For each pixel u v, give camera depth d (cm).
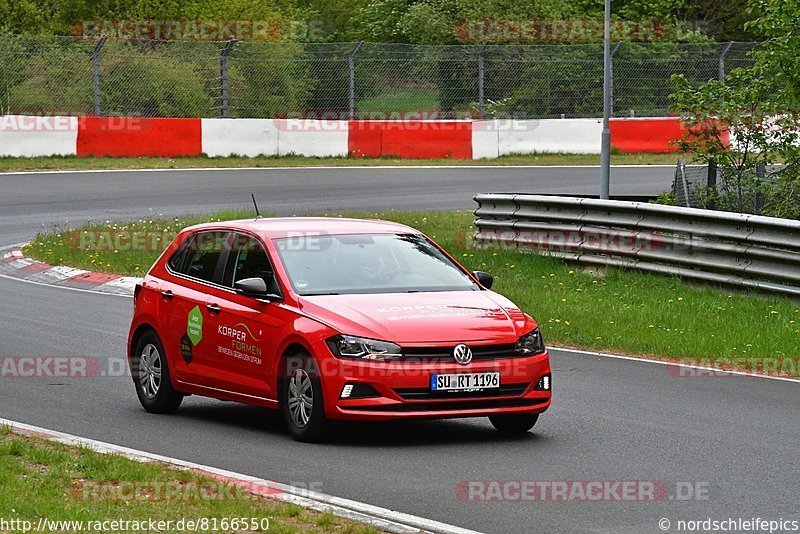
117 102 5838
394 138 5856
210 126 5684
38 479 1274
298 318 1566
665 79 6425
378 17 8012
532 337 1569
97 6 7250
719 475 1379
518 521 1189
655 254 2922
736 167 3469
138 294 1853
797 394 1886
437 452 1495
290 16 8088
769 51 3362
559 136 6041
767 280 2709
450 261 1742
